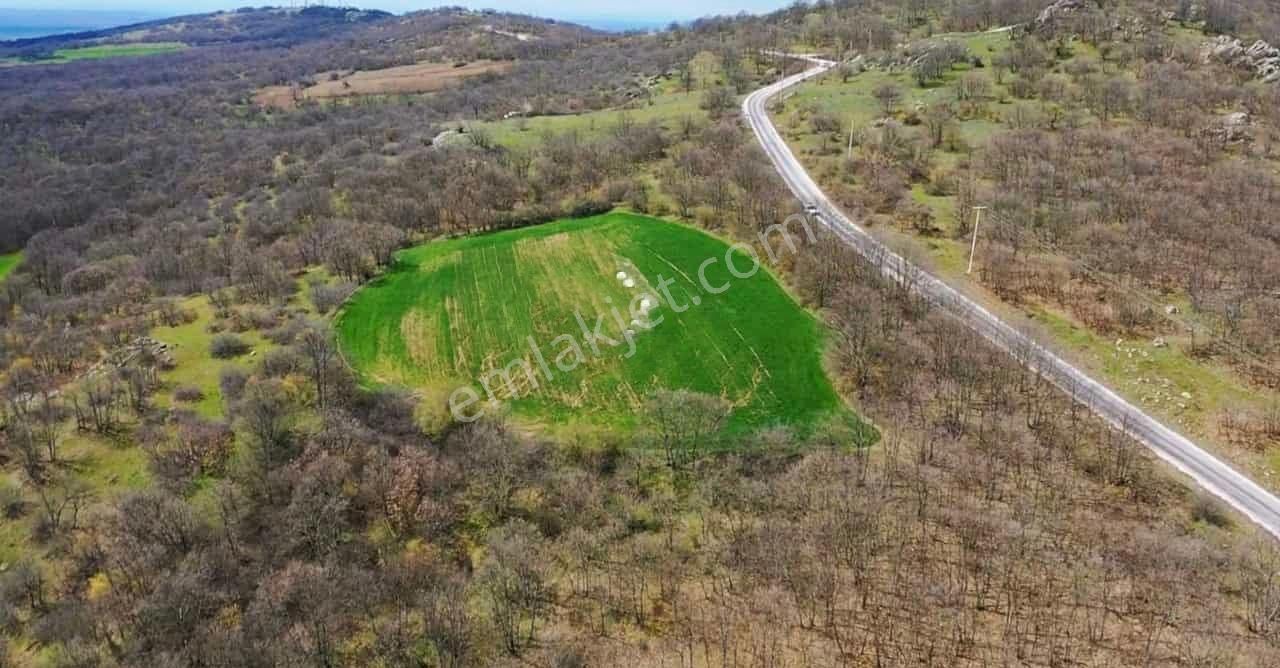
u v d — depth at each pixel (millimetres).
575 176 151875
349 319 110438
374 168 169500
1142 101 154750
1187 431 78562
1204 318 93438
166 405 90000
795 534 68250
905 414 83625
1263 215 112312
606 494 76812
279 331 104312
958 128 156625
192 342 104000
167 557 68312
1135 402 83000
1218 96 153625
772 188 132875
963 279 107812
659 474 80000
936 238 119188
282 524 71000
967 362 88250
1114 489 71625
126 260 140875
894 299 101062
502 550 67562
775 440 82688
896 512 69938
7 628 64062
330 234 131375
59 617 62781
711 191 136250
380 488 74562
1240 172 125438
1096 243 110188
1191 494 70562
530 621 62844
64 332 109750
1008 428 78875
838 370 93125
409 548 70812
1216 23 194500
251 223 150000
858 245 117500
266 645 59156
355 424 83812
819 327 102812
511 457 79500
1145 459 74625
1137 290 100438
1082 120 152625
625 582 66250
